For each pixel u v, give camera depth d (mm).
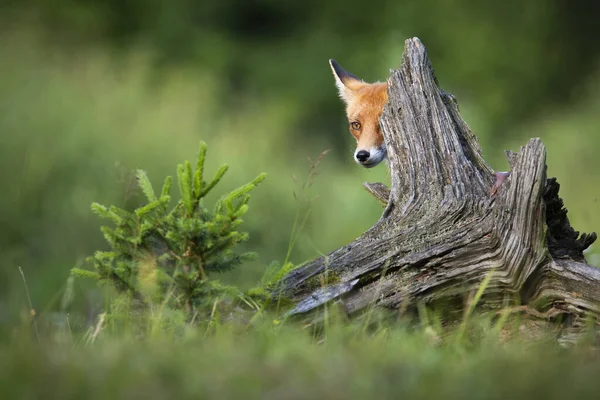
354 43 34844
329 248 16281
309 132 32594
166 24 33969
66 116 19938
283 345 6004
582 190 20094
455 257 7156
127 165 18750
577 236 7512
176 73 27266
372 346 5840
